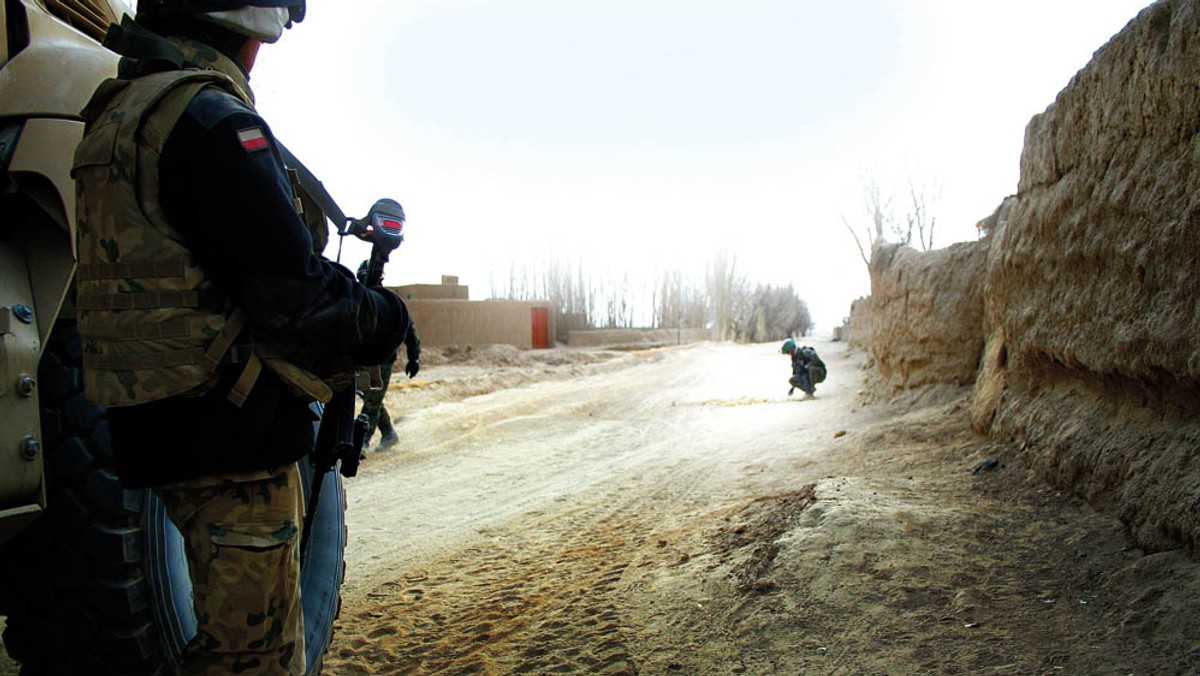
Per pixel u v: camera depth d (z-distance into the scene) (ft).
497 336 129.08
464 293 136.87
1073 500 11.98
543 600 12.80
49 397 6.85
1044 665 7.97
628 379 71.36
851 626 9.50
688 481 22.72
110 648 6.78
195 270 5.36
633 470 26.37
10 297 6.57
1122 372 11.28
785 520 13.76
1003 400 16.66
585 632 10.96
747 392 53.52
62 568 6.72
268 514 5.80
